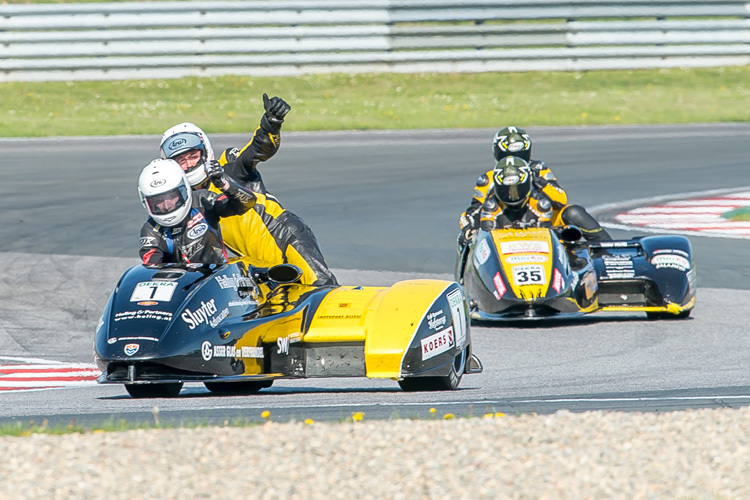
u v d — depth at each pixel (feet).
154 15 293.64
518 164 122.01
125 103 277.85
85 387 93.25
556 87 304.09
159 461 53.26
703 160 223.71
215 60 301.43
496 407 72.08
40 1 354.74
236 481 50.08
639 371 92.94
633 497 47.75
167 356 73.15
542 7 310.04
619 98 292.61
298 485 49.42
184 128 88.12
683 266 119.65
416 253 155.63
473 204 125.90
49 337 115.44
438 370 79.71
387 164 219.61
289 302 82.64
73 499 47.52
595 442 56.75
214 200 86.63
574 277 116.16
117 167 213.46
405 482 49.90
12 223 169.58
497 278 114.83
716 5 316.81
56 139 242.78
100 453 54.49
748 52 323.78
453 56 310.04
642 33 315.37
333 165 218.79
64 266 146.00
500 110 277.03
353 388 89.04
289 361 80.07
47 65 292.61
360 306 81.71
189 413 71.82
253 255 91.91
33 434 60.23
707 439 56.90
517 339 111.24
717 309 124.57
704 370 92.48
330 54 305.32
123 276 79.97
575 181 204.54
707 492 48.37
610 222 173.47
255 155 97.71
